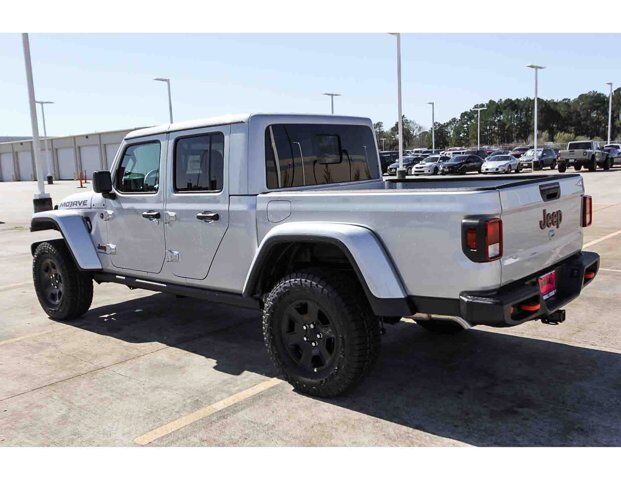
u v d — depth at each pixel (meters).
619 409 3.62
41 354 5.02
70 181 55.81
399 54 26.83
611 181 24.58
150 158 5.01
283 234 3.87
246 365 4.62
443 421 3.53
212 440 3.38
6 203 26.03
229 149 4.33
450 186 5.20
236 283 4.42
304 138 4.66
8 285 8.19
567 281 4.07
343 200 3.72
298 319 3.96
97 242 5.69
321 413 3.69
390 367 4.44
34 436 3.50
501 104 121.88
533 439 3.28
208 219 4.48
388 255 3.57
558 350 4.69
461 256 3.28
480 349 4.78
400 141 27.44
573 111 115.25
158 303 6.71
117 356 4.91
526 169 39.41
